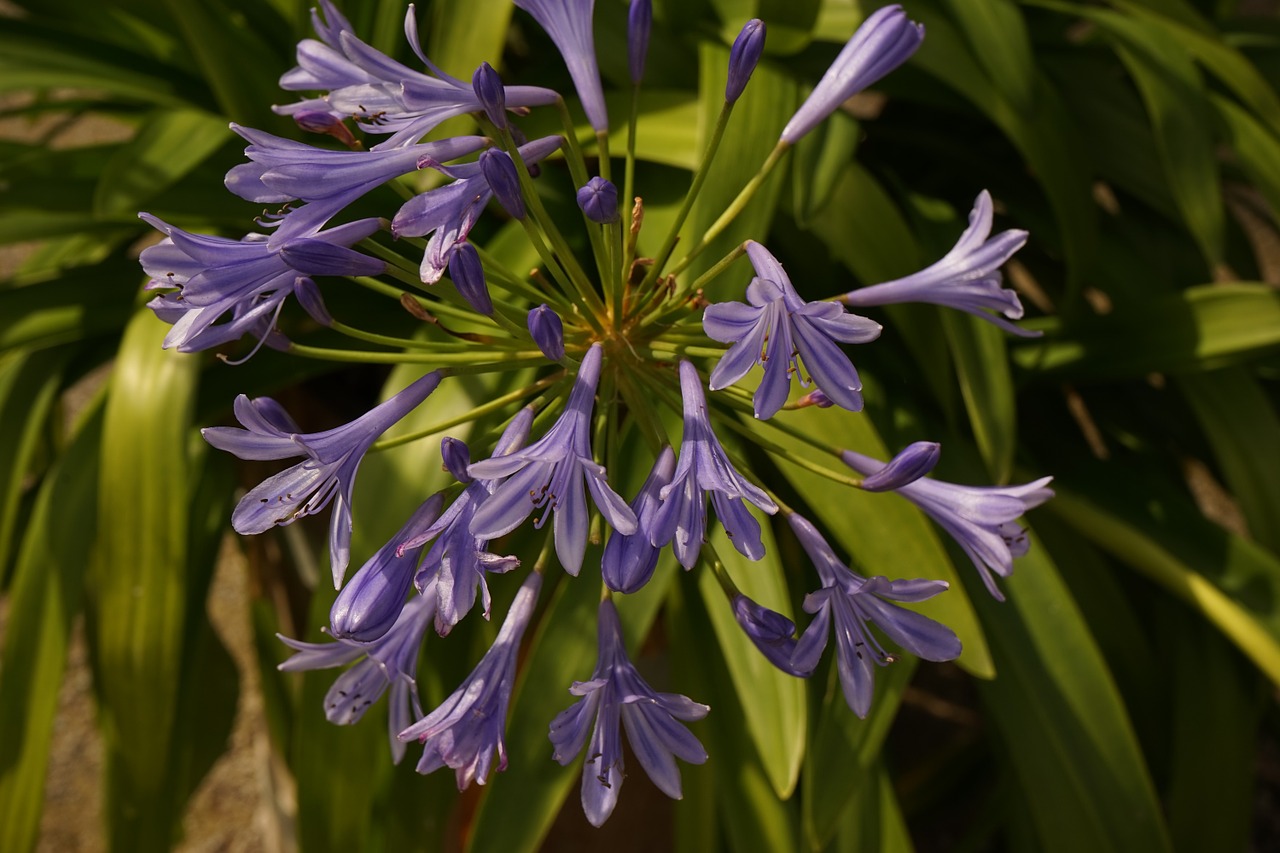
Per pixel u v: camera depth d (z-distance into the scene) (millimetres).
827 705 626
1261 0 1664
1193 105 668
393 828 664
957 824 1096
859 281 710
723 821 743
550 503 480
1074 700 646
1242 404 701
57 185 680
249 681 1237
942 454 676
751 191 512
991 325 655
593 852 828
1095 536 686
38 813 662
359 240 487
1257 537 695
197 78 734
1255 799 1088
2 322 679
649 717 498
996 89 664
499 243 652
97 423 687
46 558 671
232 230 694
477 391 625
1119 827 641
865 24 505
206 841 1119
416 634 517
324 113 501
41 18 734
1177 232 798
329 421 757
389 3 645
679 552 471
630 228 513
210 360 682
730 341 471
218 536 703
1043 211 783
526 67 802
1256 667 732
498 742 487
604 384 509
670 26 676
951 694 1188
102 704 753
